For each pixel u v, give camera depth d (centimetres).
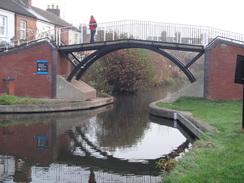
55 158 876
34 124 1357
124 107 2069
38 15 2870
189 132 1162
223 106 1521
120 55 2983
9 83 1820
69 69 2186
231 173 550
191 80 1847
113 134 1202
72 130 1257
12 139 1080
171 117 1477
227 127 959
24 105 1608
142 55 3138
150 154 922
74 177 729
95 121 1482
